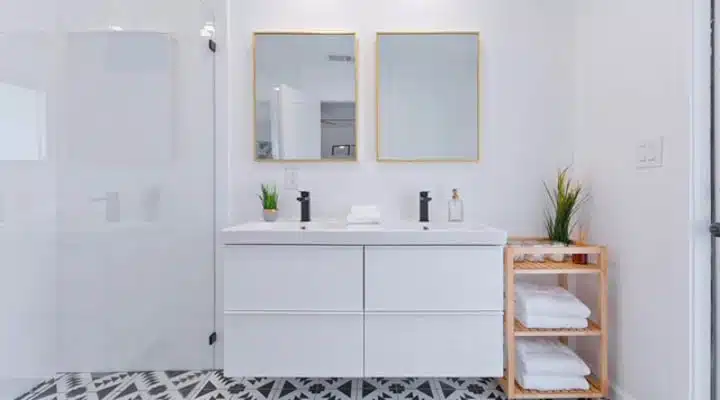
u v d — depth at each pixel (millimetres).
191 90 2121
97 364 2078
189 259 2111
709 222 1397
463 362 1659
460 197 2150
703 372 1396
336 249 1651
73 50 2068
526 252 1756
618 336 1774
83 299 2072
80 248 2070
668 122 1486
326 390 1926
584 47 2055
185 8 2115
